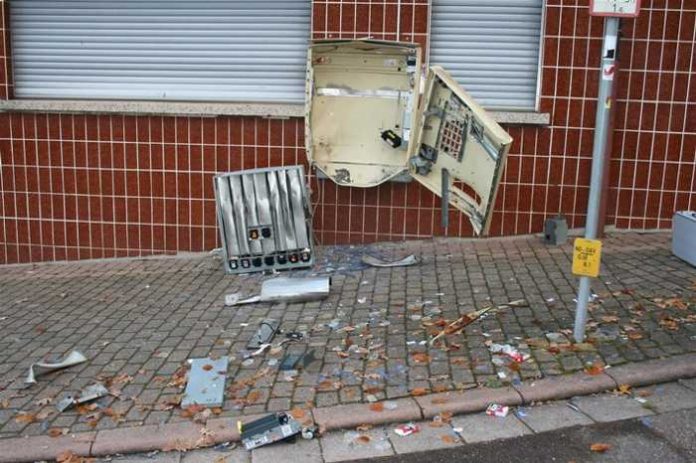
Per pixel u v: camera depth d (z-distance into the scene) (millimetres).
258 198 7379
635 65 7758
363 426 4273
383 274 7113
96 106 8203
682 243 6910
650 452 3863
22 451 4113
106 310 6531
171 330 5902
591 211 4992
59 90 8469
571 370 4727
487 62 7988
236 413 4449
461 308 6020
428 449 4012
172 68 8312
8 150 8438
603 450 3895
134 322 6148
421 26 7820
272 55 8172
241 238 7402
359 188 8109
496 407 4367
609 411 4289
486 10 7914
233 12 8164
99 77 8422
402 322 5777
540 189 7977
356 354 5188
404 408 4371
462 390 4566
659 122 7840
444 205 6770
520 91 8016
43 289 7383
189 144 8195
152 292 7035
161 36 8281
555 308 5840
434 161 6777
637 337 5141
